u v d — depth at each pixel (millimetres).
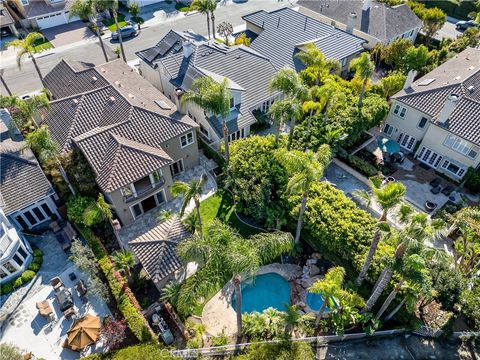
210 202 37188
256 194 32562
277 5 78625
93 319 26938
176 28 68625
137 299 29188
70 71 44938
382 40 58188
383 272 24156
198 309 29000
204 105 33781
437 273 27328
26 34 65250
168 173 35219
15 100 37469
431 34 64188
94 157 33312
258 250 23625
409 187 39219
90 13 51875
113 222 30078
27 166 34062
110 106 38219
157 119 37000
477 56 45625
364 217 30359
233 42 62094
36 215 34188
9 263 29656
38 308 28250
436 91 40250
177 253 25703
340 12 65000
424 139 41000
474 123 36781
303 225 31578
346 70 55469
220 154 40562
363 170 39688
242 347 26266
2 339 27172
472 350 27250
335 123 40406
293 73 36219
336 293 24031
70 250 32719
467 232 28719
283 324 26859
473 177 37531
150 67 49656
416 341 27609
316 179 26172
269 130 45688
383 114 42688
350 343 27328
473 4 70188
